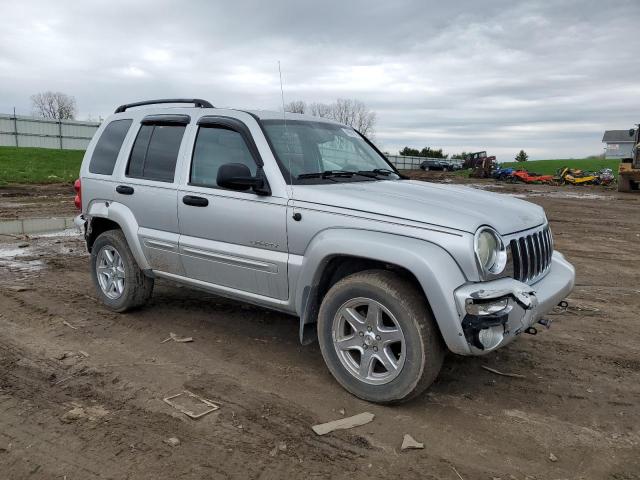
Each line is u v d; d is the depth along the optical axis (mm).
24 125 45125
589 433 3398
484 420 3521
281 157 4223
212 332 5051
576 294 6754
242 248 4266
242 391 3854
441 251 3344
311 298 3916
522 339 5004
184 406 3613
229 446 3152
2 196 18250
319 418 3486
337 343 3812
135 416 3477
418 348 3422
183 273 4824
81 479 2842
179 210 4695
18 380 3990
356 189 4039
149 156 5113
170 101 5250
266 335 4988
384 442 3230
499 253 3482
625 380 4191
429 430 3377
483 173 39375
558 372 4301
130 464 2965
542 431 3408
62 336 4906
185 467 2943
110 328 5129
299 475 2898
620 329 5375
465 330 3270
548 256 4258
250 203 4191
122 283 5496
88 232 5730
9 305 5789
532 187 29703
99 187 5492
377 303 3570
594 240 11234
